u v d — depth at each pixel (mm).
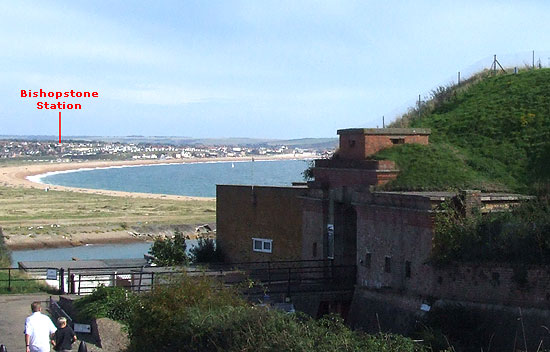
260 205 38375
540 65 42000
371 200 28297
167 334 19500
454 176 28672
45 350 17703
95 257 77500
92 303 25750
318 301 29688
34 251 84062
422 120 37219
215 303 20156
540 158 29422
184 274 22250
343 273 31188
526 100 34438
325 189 32250
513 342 21484
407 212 26031
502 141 31672
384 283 27453
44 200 151875
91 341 23797
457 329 22781
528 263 21719
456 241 24078
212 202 146875
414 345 17312
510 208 24938
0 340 23594
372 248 28266
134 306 22016
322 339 16547
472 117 34688
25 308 29109
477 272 23219
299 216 35844
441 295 24406
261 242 38344
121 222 106438
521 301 21875
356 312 28672
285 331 16750
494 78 40469
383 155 30016
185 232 96750
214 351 17922
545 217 22562
